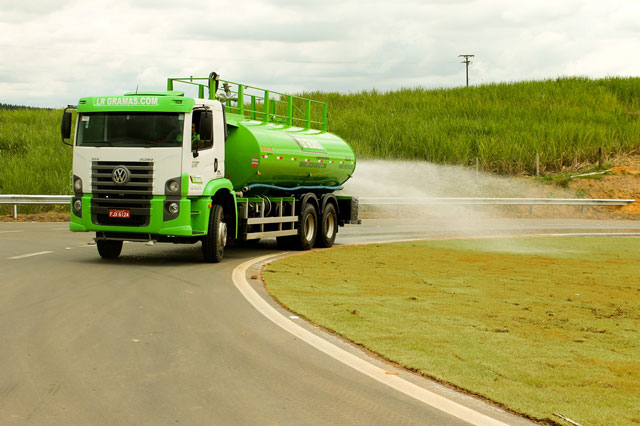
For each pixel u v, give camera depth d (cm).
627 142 4559
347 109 5184
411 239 2208
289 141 1816
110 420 518
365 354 744
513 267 1545
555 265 1606
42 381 607
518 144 4281
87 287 1102
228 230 1575
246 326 851
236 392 593
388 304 1033
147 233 1402
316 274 1339
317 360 704
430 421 539
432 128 4391
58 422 511
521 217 3569
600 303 1123
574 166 4309
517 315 991
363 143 4116
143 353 711
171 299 1020
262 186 1738
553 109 5178
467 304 1062
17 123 4441
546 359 744
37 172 3123
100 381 612
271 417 534
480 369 693
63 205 2945
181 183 1381
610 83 6119
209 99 1551
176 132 1388
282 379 635
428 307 1022
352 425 523
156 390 592
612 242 2236
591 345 823
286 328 847
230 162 1659
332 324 874
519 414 569
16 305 941
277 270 1373
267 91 1844
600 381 668
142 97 1401
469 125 4588
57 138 3938
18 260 1415
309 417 536
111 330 810
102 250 1501
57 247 1686
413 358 723
